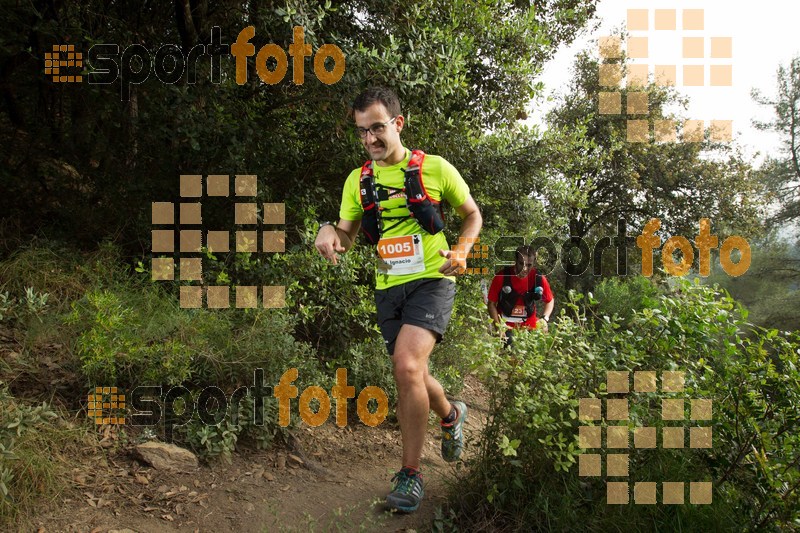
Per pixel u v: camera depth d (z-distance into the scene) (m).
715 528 2.70
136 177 4.91
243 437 3.65
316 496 3.25
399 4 5.06
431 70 4.82
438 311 3.01
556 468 2.77
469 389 6.00
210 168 4.66
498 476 2.99
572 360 3.03
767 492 2.83
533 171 6.68
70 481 2.89
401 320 3.11
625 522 2.71
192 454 3.30
